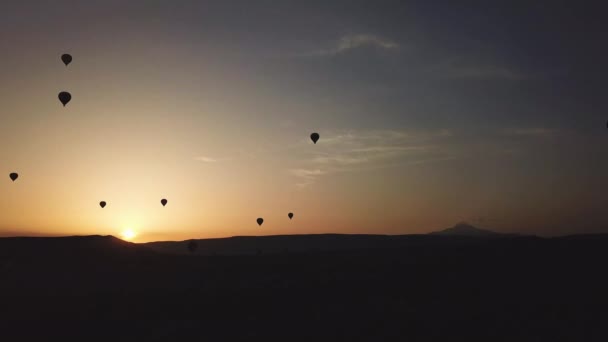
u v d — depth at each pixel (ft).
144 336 75.25
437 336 69.05
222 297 98.94
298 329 75.97
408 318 78.69
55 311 91.71
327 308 88.02
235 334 74.84
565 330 69.62
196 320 84.64
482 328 71.87
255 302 94.73
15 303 99.09
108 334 76.74
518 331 69.92
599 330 69.05
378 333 71.72
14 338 75.05
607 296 85.15
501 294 90.38
